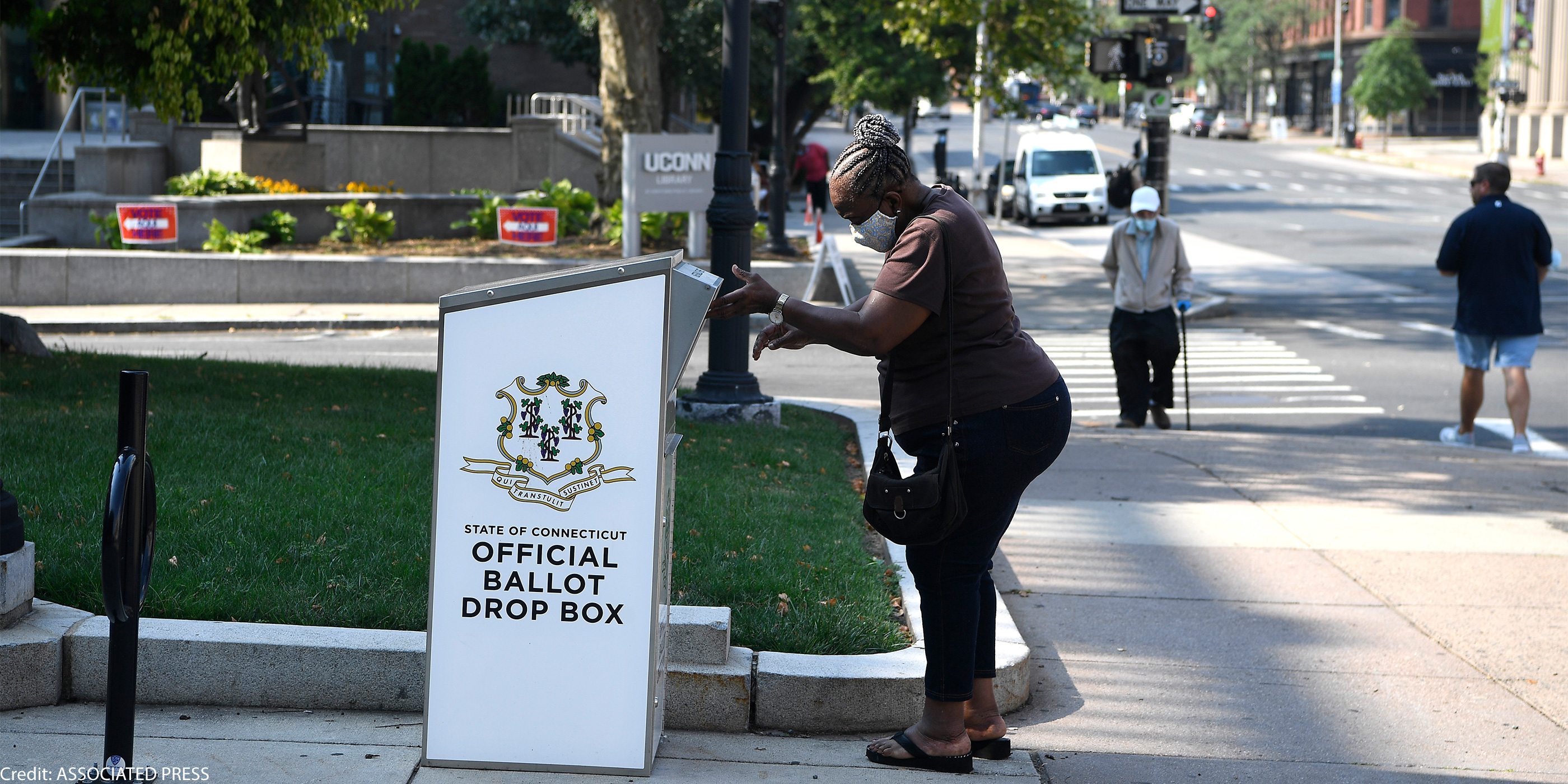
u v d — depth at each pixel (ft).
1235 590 19.22
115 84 37.19
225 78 37.01
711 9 111.34
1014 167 121.70
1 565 13.28
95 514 17.34
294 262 61.46
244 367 35.19
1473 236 31.91
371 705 13.43
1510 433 36.63
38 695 13.15
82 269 60.23
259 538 16.67
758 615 15.17
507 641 11.96
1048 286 71.92
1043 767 13.11
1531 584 19.61
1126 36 54.70
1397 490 26.27
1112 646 16.84
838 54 128.77
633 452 11.75
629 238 64.44
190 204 67.67
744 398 30.60
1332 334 55.88
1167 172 55.52
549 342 11.71
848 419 32.71
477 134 87.30
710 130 152.66
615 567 11.85
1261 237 100.58
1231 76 307.58
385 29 131.44
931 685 12.56
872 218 12.41
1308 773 13.10
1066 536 22.11
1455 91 274.98
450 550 11.90
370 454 22.45
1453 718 14.55
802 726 13.61
